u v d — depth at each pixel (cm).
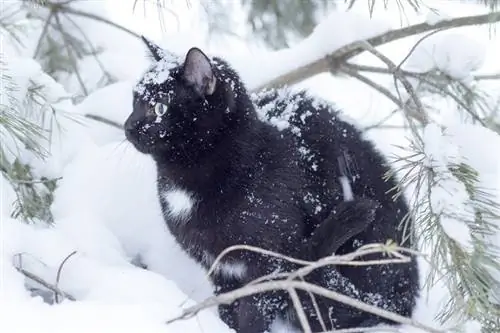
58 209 359
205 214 309
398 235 334
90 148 382
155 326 255
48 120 374
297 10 532
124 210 371
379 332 319
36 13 470
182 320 266
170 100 307
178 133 307
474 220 280
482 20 376
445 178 280
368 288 329
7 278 270
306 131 338
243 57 419
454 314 288
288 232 306
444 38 380
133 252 367
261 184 306
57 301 291
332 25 408
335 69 412
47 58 482
